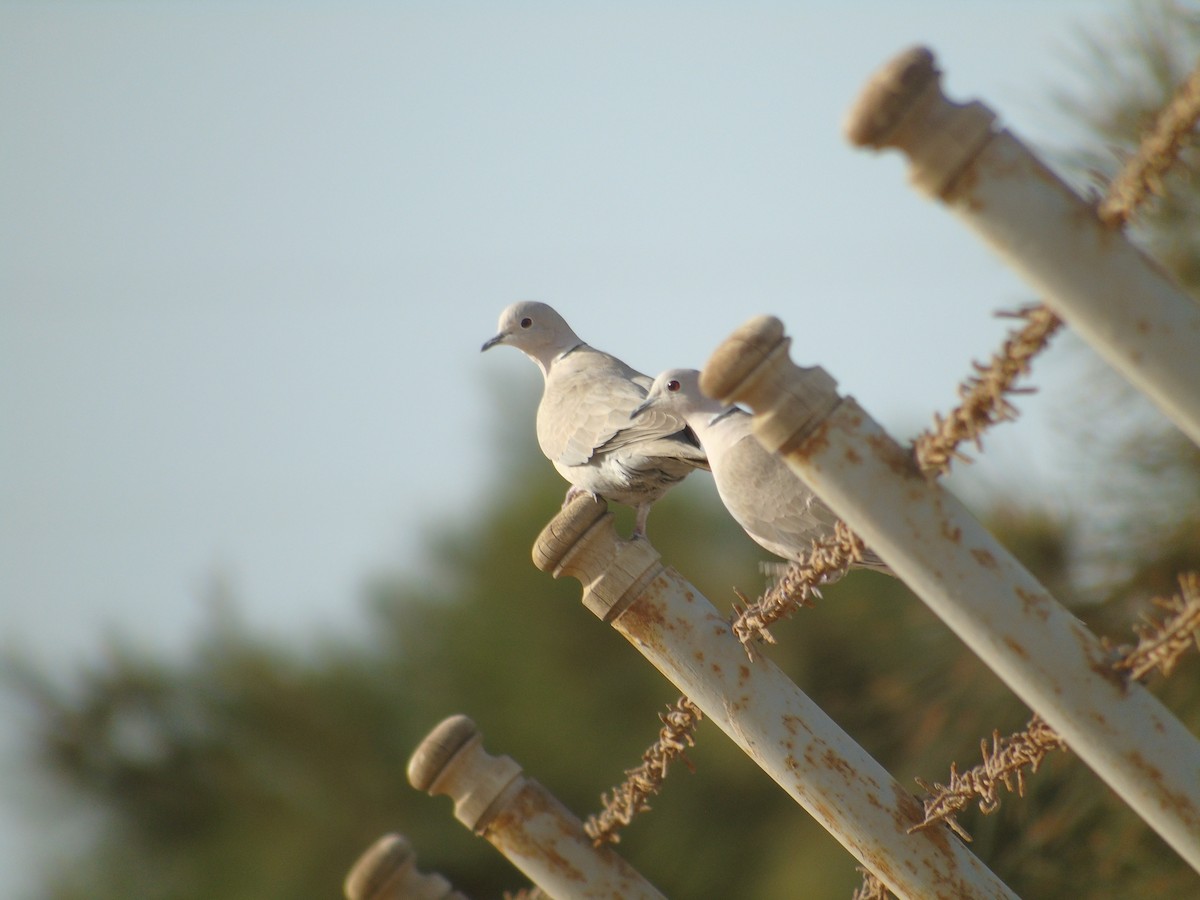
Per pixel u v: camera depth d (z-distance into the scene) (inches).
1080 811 450.3
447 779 320.8
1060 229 197.6
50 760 805.9
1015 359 209.6
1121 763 216.1
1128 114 370.6
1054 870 465.7
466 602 804.0
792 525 372.2
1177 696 387.5
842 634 589.9
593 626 781.3
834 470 221.3
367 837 779.4
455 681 794.2
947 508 219.6
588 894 313.9
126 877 795.4
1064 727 219.6
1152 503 402.6
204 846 796.0
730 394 223.6
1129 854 446.9
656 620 279.7
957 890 262.8
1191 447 390.3
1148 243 362.6
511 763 322.7
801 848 700.0
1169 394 197.8
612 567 281.3
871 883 298.4
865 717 538.3
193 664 825.5
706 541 759.7
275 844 778.2
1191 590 213.2
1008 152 198.4
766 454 384.5
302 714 801.6
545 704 768.3
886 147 202.7
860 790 269.6
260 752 803.4
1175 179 348.8
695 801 721.6
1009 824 492.4
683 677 280.2
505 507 816.3
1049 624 217.3
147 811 804.0
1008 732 463.2
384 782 788.0
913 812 268.4
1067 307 199.9
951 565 218.8
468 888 776.9
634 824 727.7
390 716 804.6
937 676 498.0
